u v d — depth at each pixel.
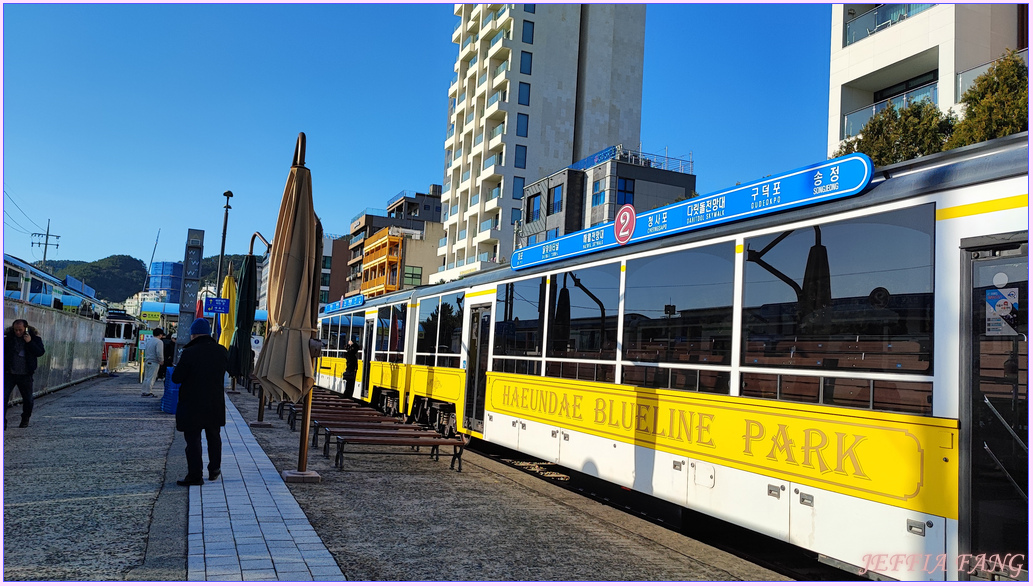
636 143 66.00
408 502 7.74
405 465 10.46
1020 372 4.26
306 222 9.07
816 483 5.42
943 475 4.57
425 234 80.50
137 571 4.89
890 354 5.02
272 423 14.98
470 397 12.26
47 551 5.31
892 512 4.84
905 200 5.09
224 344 21.88
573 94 63.88
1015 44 23.05
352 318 22.83
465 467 10.69
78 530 5.91
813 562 6.47
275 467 9.52
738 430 6.22
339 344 24.48
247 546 5.58
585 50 65.06
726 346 6.50
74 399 18.09
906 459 4.79
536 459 12.40
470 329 12.54
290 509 6.95
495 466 11.05
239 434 12.80
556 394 9.36
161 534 5.86
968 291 4.61
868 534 4.99
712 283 6.77
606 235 8.64
